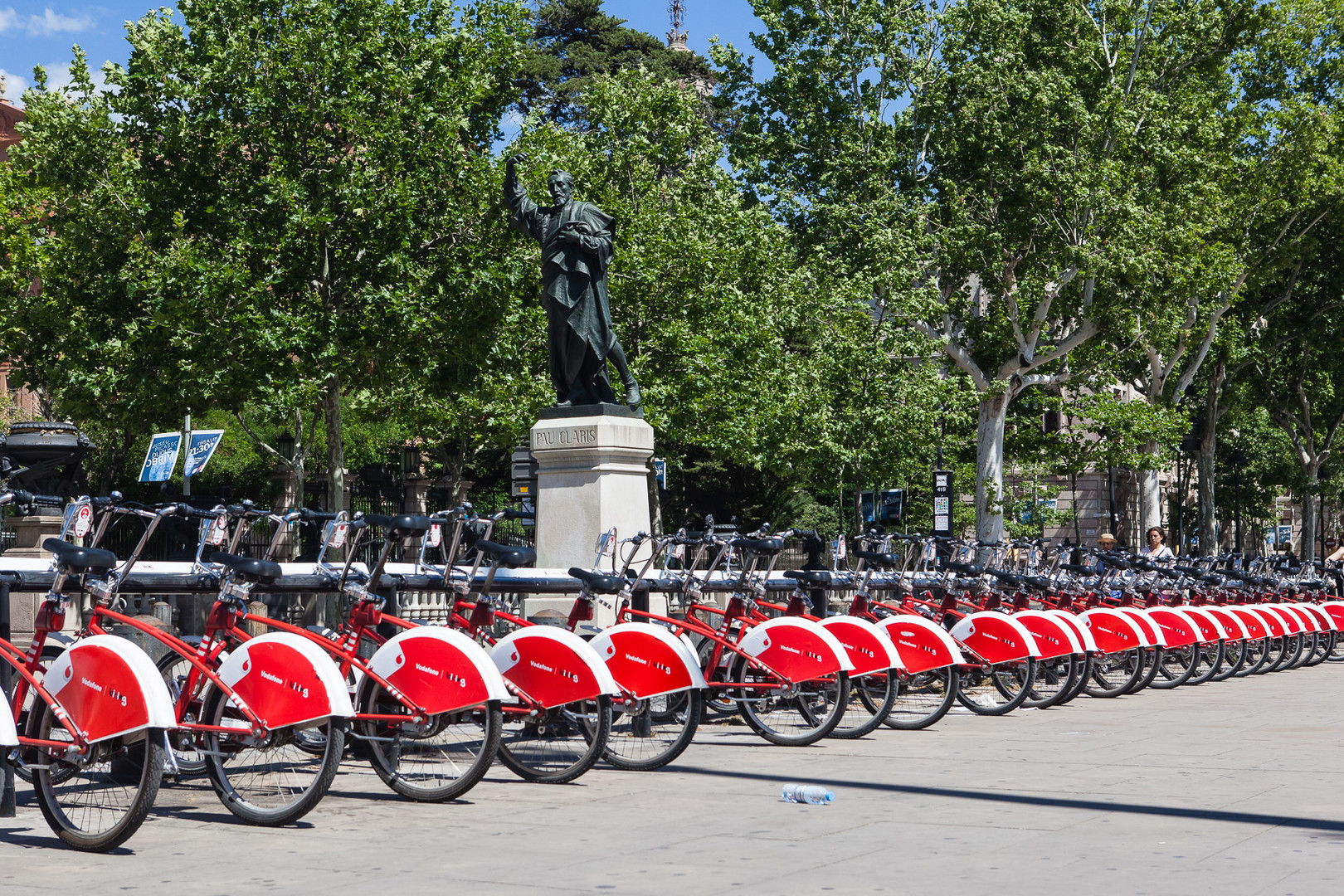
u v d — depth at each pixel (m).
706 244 30.41
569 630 8.87
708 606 9.85
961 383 35.94
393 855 5.97
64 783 6.55
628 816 6.96
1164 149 34.09
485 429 33.66
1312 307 43.56
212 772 6.80
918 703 10.78
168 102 24.33
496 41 25.84
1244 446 58.44
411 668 7.30
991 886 5.36
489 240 24.78
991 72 33.91
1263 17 36.09
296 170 23.61
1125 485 58.50
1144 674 14.04
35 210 27.70
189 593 7.56
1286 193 37.12
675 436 30.55
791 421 30.77
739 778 8.22
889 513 25.03
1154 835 6.44
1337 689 14.72
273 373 23.61
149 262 23.84
